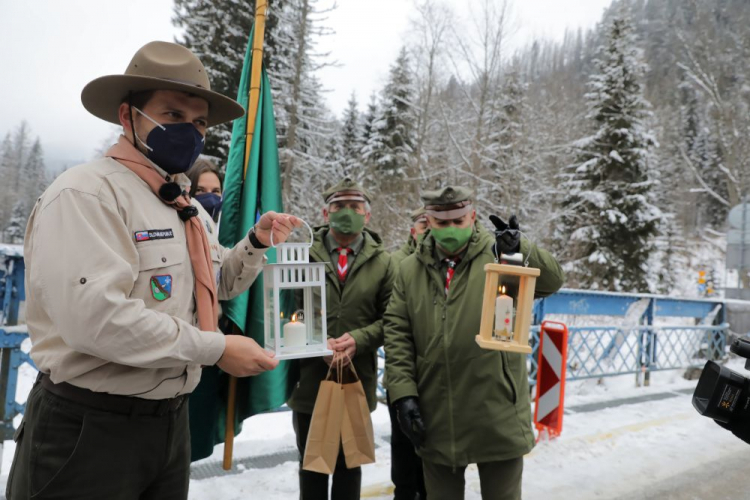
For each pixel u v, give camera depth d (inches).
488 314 76.6
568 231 702.5
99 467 50.5
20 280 115.4
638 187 652.7
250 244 72.8
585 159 698.2
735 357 320.8
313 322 80.9
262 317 90.9
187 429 62.6
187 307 56.5
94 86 55.7
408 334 96.3
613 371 261.1
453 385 88.2
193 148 57.1
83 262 45.8
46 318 51.3
